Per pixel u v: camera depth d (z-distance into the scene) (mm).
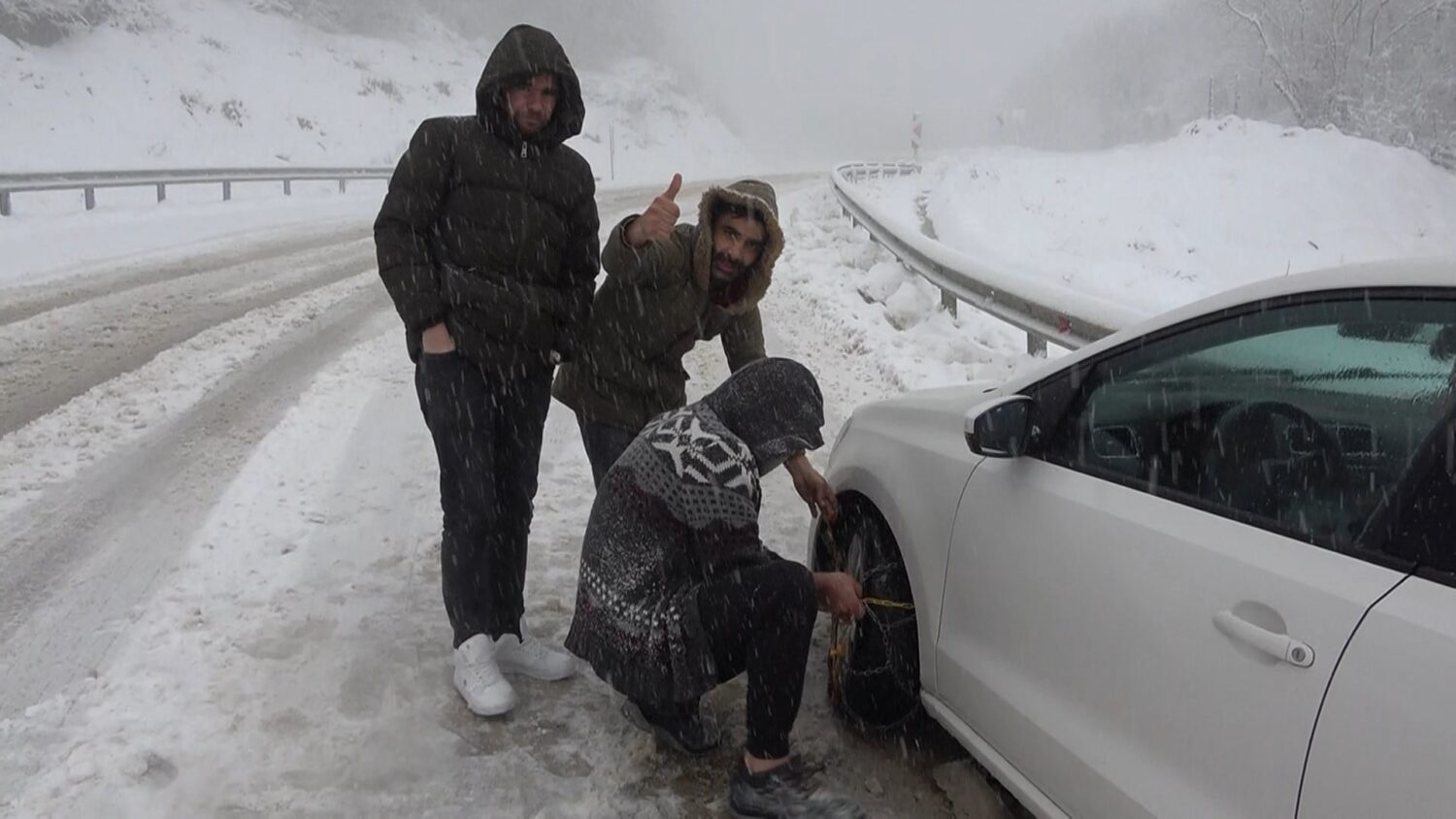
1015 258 14258
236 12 41250
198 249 14227
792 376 2793
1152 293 12859
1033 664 2420
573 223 3387
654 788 2924
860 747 3174
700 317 3492
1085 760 2201
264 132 33156
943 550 2801
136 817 2670
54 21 32156
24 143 25719
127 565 4102
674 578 2760
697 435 2713
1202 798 1919
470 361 3197
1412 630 1614
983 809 2832
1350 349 1973
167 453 5438
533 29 3090
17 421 5918
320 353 7883
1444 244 16734
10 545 4242
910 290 10258
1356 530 1812
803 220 17750
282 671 3398
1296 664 1752
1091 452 2467
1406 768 1559
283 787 2828
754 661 2656
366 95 40344
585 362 3531
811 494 3338
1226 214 17781
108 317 9023
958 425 2963
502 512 3463
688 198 24422
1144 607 2088
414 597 3961
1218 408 2205
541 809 2799
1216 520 2057
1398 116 29594
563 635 3777
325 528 4555
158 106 31125
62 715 3076
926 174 30891
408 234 3109
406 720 3176
